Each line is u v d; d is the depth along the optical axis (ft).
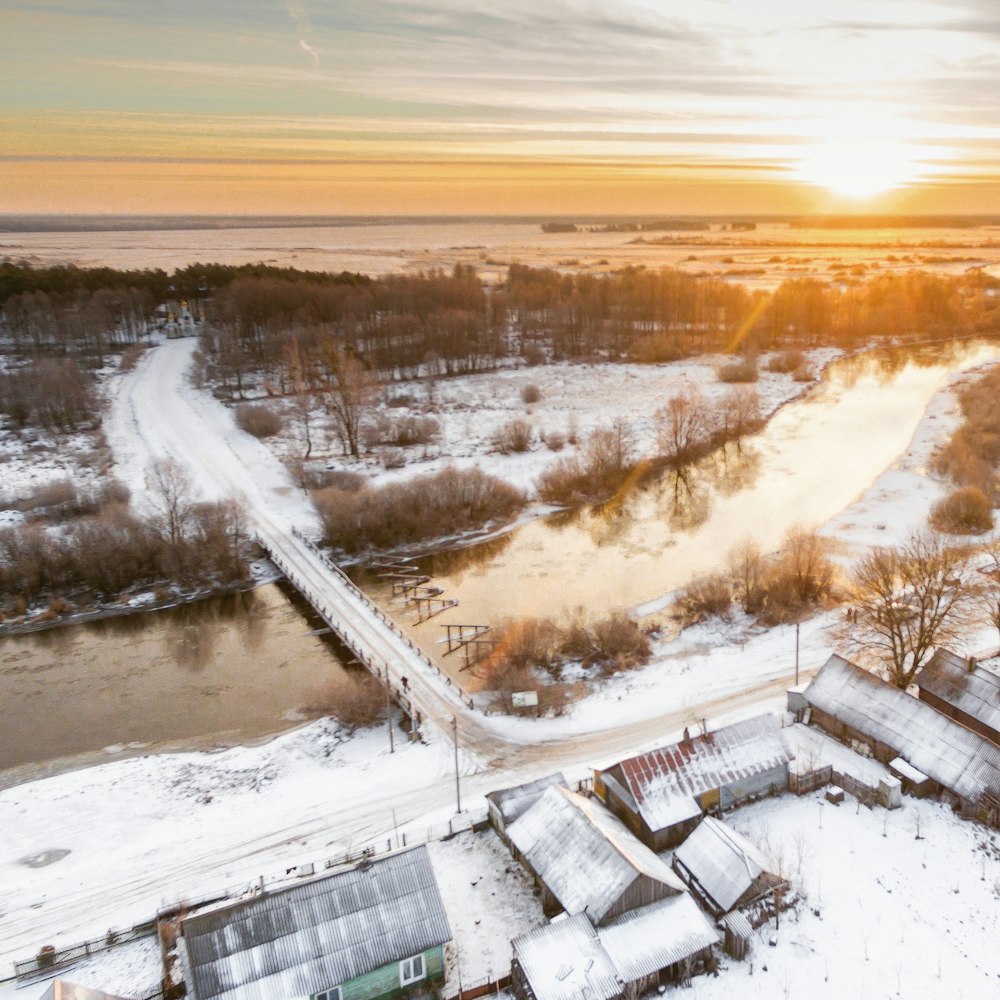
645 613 236.63
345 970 112.06
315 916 115.65
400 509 295.69
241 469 342.85
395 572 271.90
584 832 133.49
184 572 264.31
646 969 114.73
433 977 119.55
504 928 130.00
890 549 255.09
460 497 308.19
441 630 232.12
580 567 271.69
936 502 299.58
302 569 267.18
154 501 299.99
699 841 138.00
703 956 120.37
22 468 333.21
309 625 241.14
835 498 315.78
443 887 138.62
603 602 245.86
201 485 323.78
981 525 274.77
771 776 157.38
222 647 230.27
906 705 165.37
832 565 253.03
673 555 277.44
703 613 231.50
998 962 119.85
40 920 135.03
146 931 131.95
